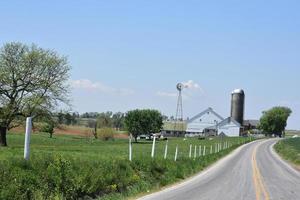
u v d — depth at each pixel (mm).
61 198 13508
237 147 94500
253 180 29656
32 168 13422
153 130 138375
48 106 66125
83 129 148750
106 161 19797
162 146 89438
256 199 19734
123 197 17797
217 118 185000
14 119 65688
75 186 14766
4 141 64375
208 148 84188
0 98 64750
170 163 30266
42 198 12672
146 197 18672
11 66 65125
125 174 20141
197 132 184500
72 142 88750
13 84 65062
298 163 56625
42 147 58719
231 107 191500
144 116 136375
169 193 20578
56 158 14703
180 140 129000
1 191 11445
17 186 11969
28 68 65625
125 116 139625
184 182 26703
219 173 34750
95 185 16188
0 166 12234
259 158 60250
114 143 100625
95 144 87500
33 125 67688
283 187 26172
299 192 23969
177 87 162875
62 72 67750
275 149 89938
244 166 44156
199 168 37344
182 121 184875
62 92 67875
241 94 190625
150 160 25328
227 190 22953
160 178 24547
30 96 65625
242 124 190625
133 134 137250
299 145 95625
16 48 65250
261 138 156750
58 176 14109
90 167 17016
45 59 66375
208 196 19938
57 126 69125
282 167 46812
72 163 15836
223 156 62812
